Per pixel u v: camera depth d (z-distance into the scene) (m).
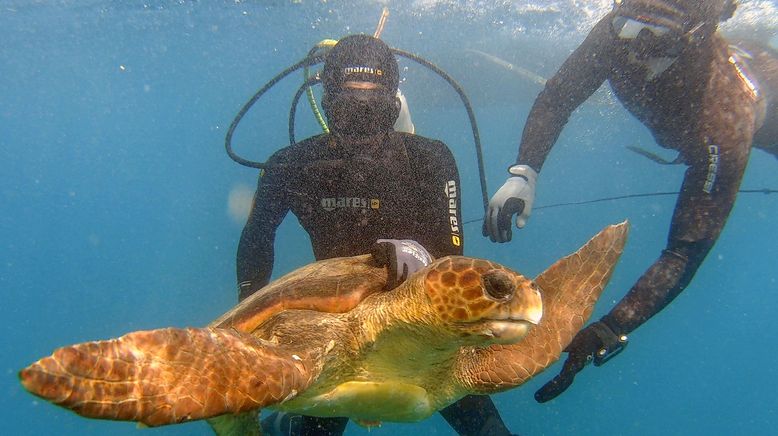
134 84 13.26
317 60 1.56
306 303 0.94
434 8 4.75
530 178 1.63
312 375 0.73
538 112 1.75
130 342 0.56
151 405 0.55
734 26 3.05
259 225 1.42
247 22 6.73
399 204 1.33
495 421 1.55
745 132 1.50
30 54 9.32
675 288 1.37
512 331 0.72
